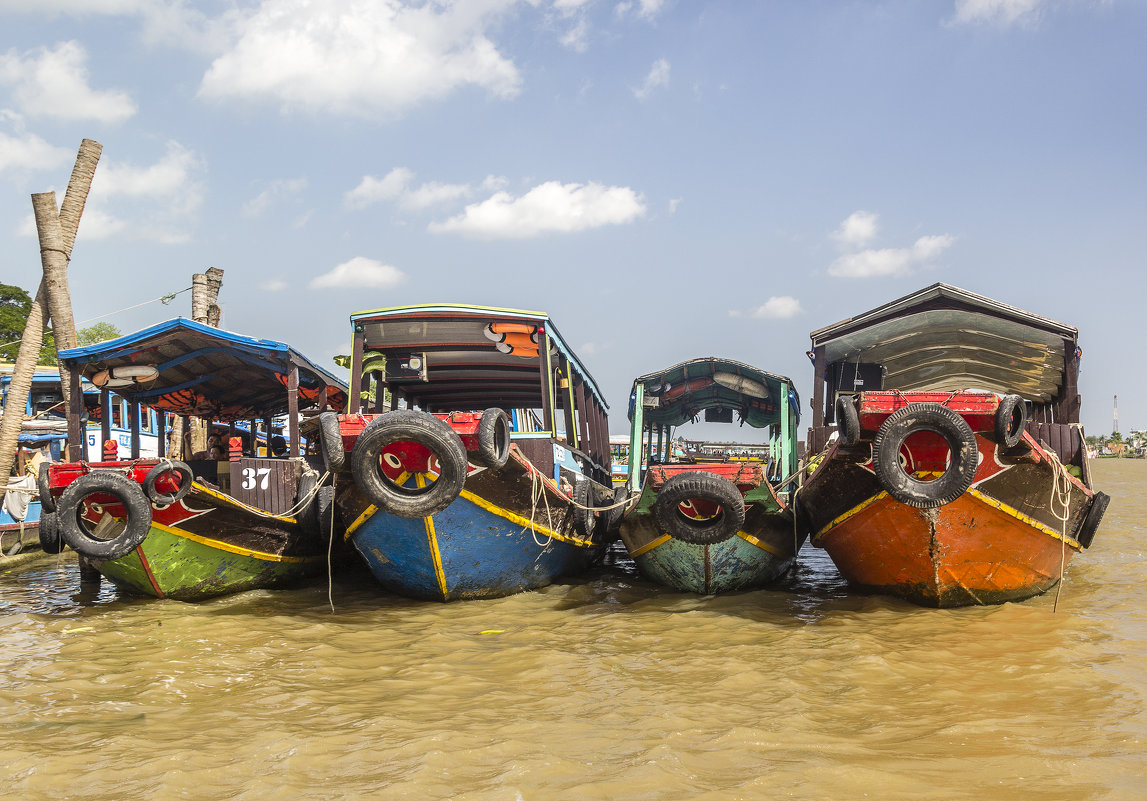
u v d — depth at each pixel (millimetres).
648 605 10172
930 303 11891
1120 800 4512
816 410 12672
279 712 6172
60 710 6285
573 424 13609
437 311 11844
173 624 9117
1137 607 9602
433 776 4922
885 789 4695
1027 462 8797
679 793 4672
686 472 9898
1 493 14273
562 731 5684
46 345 38344
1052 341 12180
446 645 8211
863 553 9859
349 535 10383
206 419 15953
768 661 7441
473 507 9492
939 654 7570
